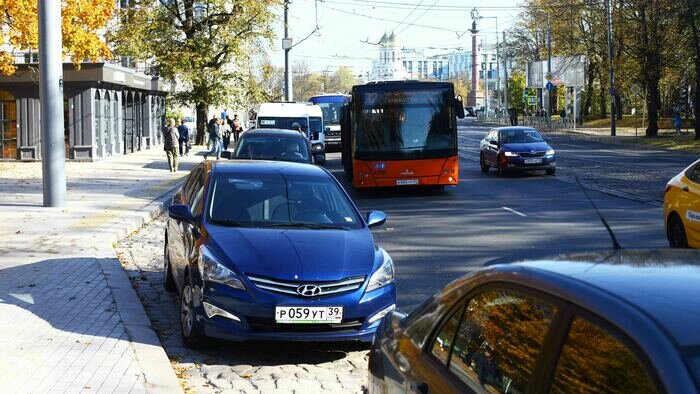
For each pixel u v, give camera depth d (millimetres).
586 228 15414
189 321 7570
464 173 30953
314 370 7023
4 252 12125
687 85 58062
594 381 2555
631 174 27812
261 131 19953
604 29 63656
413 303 9297
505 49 97375
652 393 2312
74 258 11656
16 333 7430
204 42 45531
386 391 3979
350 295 7266
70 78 35625
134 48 44531
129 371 6359
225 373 6883
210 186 8711
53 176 18375
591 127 79000
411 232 15547
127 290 9508
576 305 2779
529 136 29781
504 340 3137
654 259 3268
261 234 7836
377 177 23188
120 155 42375
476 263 11898
